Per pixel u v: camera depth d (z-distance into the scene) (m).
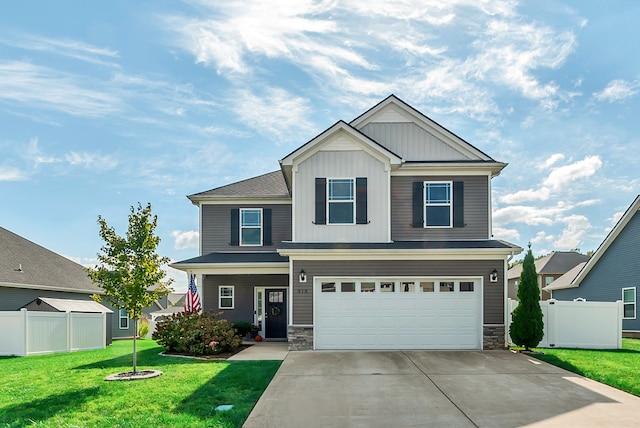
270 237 21.48
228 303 21.73
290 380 11.29
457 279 16.20
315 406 9.18
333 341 16.09
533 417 8.52
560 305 17.30
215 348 15.53
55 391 10.15
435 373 12.05
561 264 36.19
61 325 18.61
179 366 13.05
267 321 21.59
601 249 25.11
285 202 21.64
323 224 17.09
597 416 8.59
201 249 21.52
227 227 21.62
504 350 15.73
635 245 22.78
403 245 16.61
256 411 8.82
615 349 16.66
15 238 25.78
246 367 12.77
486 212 17.77
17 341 17.14
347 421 8.30
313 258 16.30
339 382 11.10
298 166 17.25
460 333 16.14
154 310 47.06
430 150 18.70
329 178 17.25
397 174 17.91
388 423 8.20
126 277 12.06
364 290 16.25
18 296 21.44
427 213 17.77
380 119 18.92
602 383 11.03
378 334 16.12
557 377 11.62
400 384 10.91
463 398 9.73
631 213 22.89
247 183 23.25
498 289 16.20
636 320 22.59
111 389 10.24
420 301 16.23
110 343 23.22
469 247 16.23
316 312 16.17
